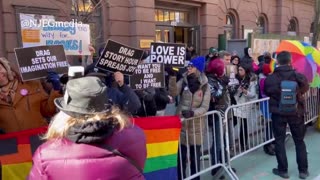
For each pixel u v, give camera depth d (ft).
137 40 34.45
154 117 11.30
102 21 32.09
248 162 17.44
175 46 14.07
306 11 66.74
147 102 13.14
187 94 13.70
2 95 10.09
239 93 18.20
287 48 18.45
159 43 13.97
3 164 9.26
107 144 5.55
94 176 5.32
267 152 18.63
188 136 13.58
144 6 34.91
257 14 54.29
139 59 11.97
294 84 14.57
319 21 33.17
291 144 20.21
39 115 10.66
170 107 20.21
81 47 13.46
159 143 11.46
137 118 11.05
